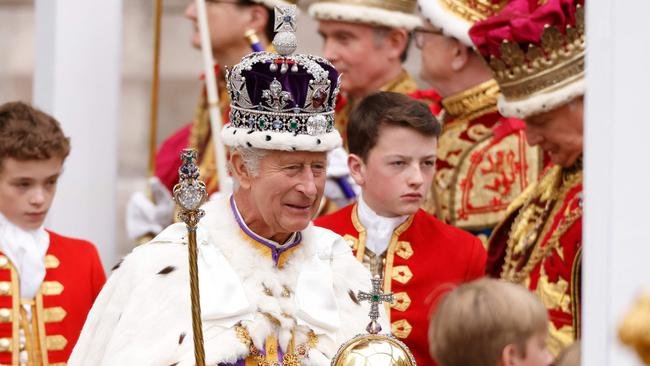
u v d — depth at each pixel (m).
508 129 18.55
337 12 20.16
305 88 12.41
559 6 15.36
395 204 15.25
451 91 19.19
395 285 15.35
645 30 8.70
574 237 15.41
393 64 20.52
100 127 22.77
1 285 16.16
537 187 16.47
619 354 8.57
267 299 12.58
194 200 11.45
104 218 22.94
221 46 21.41
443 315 10.81
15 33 37.91
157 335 12.30
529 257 16.28
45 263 16.47
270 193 12.51
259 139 12.38
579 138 15.64
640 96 8.73
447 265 15.48
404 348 11.87
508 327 10.52
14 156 15.87
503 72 15.91
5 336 16.05
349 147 15.66
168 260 12.66
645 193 8.76
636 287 8.52
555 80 15.49
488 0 18.84
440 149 19.14
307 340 12.69
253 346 12.36
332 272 13.30
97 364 12.50
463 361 10.70
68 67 22.41
